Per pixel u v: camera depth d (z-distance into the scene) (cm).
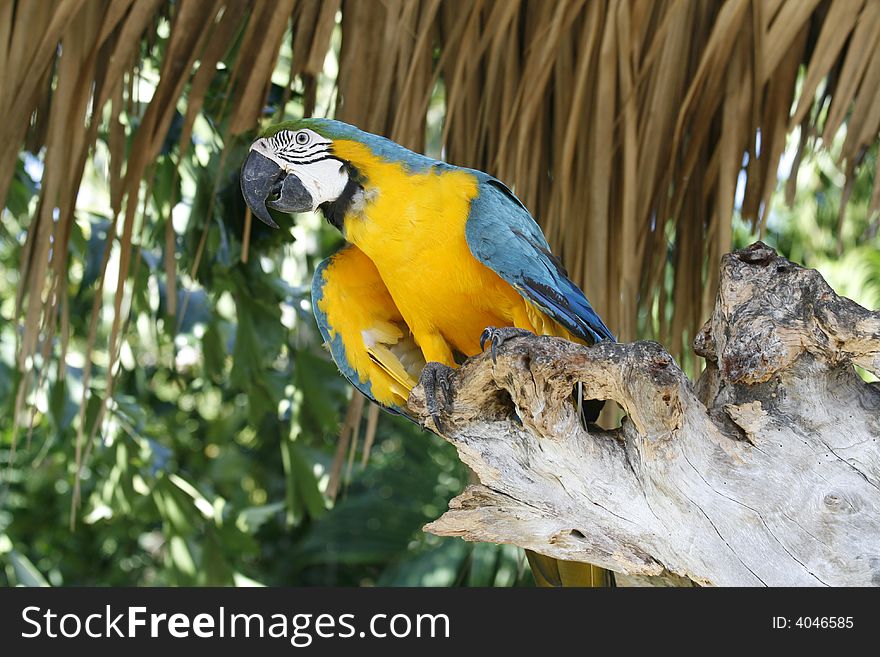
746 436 184
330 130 234
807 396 184
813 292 181
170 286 255
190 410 795
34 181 382
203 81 254
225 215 336
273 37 253
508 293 226
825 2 287
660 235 265
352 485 732
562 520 192
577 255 261
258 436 780
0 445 737
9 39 258
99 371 497
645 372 175
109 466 458
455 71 262
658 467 183
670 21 263
